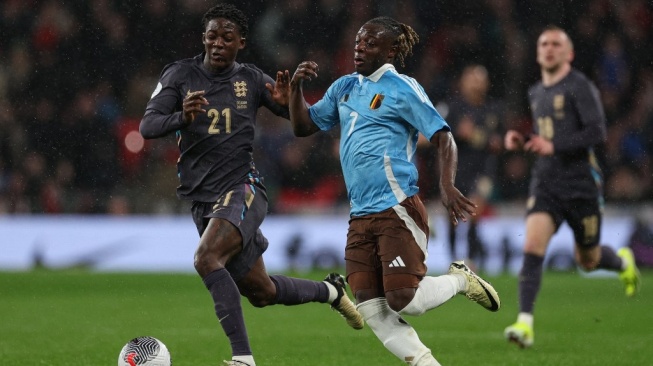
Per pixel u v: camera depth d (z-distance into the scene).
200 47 72.44
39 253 57.97
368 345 27.56
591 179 30.00
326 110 20.52
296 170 63.38
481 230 53.38
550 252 55.81
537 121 30.48
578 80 29.73
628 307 39.16
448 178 18.53
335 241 56.34
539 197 29.83
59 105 69.44
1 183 64.06
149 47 72.00
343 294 24.66
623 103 71.31
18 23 71.12
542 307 39.19
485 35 71.75
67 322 33.72
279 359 24.62
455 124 43.47
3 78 69.75
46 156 67.00
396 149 19.27
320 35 71.38
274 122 64.38
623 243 55.53
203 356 25.28
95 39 71.44
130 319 34.72
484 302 20.91
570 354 25.67
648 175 67.44
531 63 71.75
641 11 73.62
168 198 64.50
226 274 20.38
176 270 57.09
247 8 71.50
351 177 19.48
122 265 57.97
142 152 66.38
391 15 71.56
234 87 21.94
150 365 19.28
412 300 18.81
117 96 70.50
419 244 19.08
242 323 20.20
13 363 23.64
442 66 71.19
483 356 25.28
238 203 21.23
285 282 23.38
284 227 56.75
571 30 72.94
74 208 63.53
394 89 19.36
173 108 21.81
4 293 44.56
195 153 21.77
